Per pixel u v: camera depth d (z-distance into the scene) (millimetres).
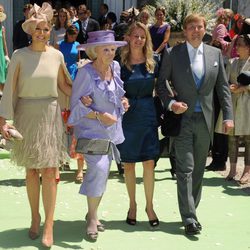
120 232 9711
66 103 9391
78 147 9227
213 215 10820
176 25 19141
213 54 9664
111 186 12773
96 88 9141
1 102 8773
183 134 9562
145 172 9891
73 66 15680
